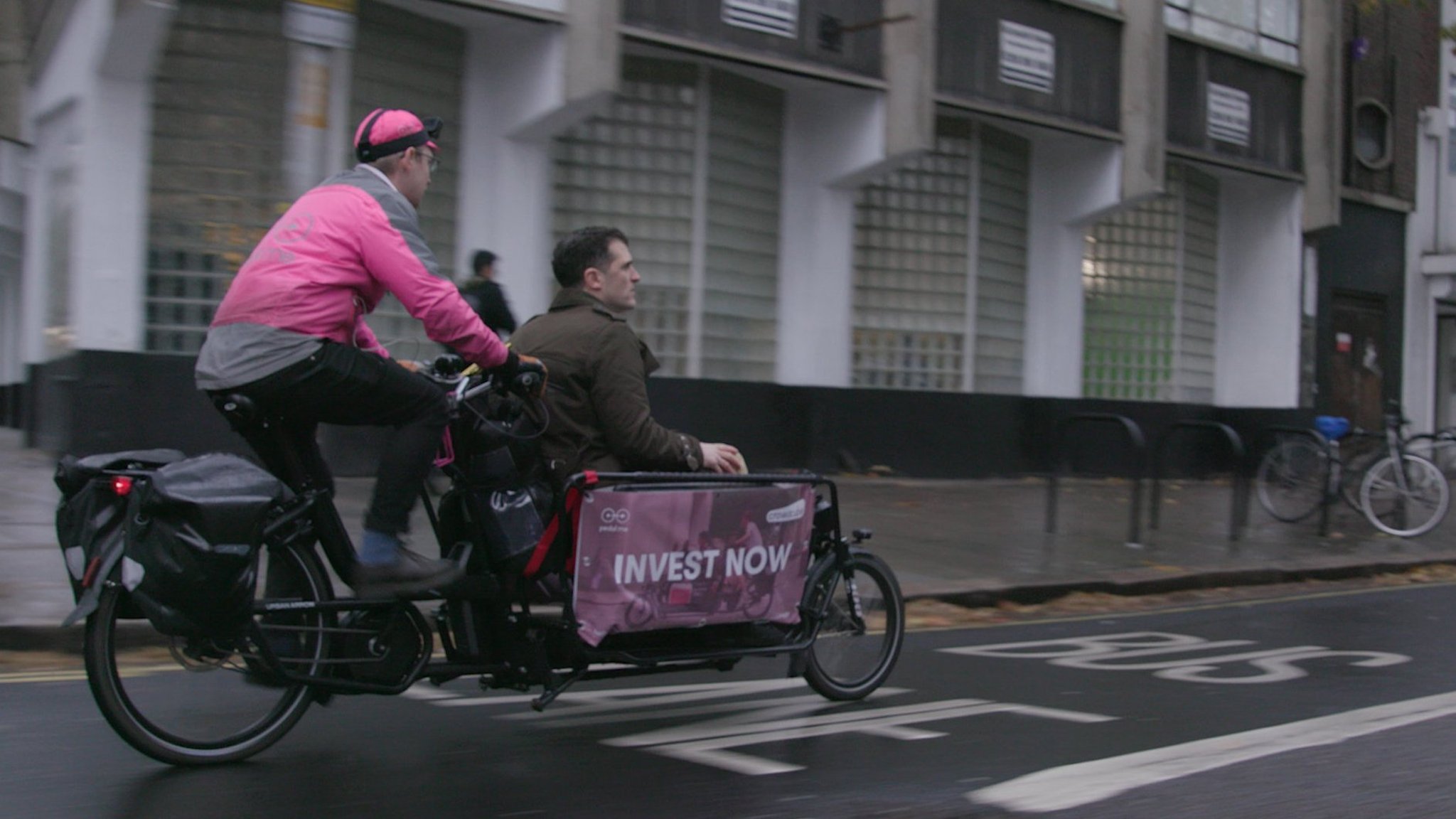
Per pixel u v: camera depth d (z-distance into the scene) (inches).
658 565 187.0
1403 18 820.0
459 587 175.3
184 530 156.1
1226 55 684.1
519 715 203.5
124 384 406.6
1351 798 168.6
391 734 190.1
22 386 565.0
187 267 420.2
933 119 556.7
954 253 605.6
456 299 166.9
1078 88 606.2
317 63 269.1
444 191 464.4
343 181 171.9
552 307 198.1
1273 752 190.7
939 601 327.3
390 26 443.2
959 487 576.7
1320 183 732.0
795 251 552.4
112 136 404.5
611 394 187.6
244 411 163.0
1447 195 855.1
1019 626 312.3
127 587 155.9
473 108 467.8
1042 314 643.5
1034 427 637.9
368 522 170.7
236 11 423.2
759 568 197.6
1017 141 629.9
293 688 175.2
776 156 547.8
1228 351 756.6
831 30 512.4
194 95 418.3
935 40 549.0
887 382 586.6
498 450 179.6
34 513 343.0
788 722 203.6
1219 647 286.4
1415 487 496.4
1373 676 254.1
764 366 548.1
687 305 518.6
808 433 550.3
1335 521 531.2
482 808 156.6
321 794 159.9
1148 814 160.1
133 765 169.6
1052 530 450.0
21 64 500.7
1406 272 831.7
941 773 176.7
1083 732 201.8
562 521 182.1
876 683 224.5
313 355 162.4
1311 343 751.7
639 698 217.9
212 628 159.3
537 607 185.6
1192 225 730.2
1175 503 573.9
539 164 470.9
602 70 446.3
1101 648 282.5
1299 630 314.7
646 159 506.6
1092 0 607.8
